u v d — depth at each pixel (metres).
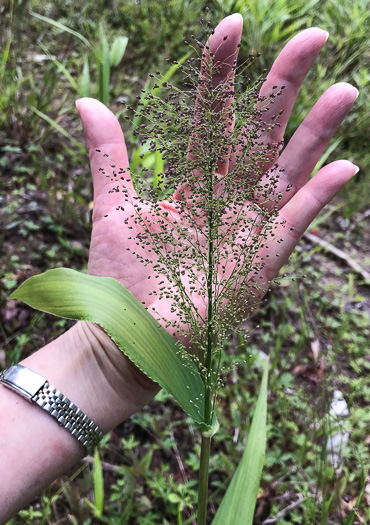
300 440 0.36
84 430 0.20
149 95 0.17
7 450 0.19
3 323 0.41
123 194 0.23
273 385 0.39
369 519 0.29
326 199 0.21
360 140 0.67
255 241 0.17
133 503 0.32
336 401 0.41
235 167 0.17
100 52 0.62
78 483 0.34
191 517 0.32
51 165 0.56
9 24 0.68
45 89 0.65
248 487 0.20
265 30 0.63
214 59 0.20
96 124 0.22
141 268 0.23
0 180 0.53
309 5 0.75
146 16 0.77
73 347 0.21
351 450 0.36
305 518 0.30
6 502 0.19
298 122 0.58
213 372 0.18
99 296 0.17
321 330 0.48
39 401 0.19
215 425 0.19
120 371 0.21
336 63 0.72
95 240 0.23
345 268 0.56
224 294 0.18
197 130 0.16
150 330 0.18
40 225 0.49
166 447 0.36
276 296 0.49
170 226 0.22
